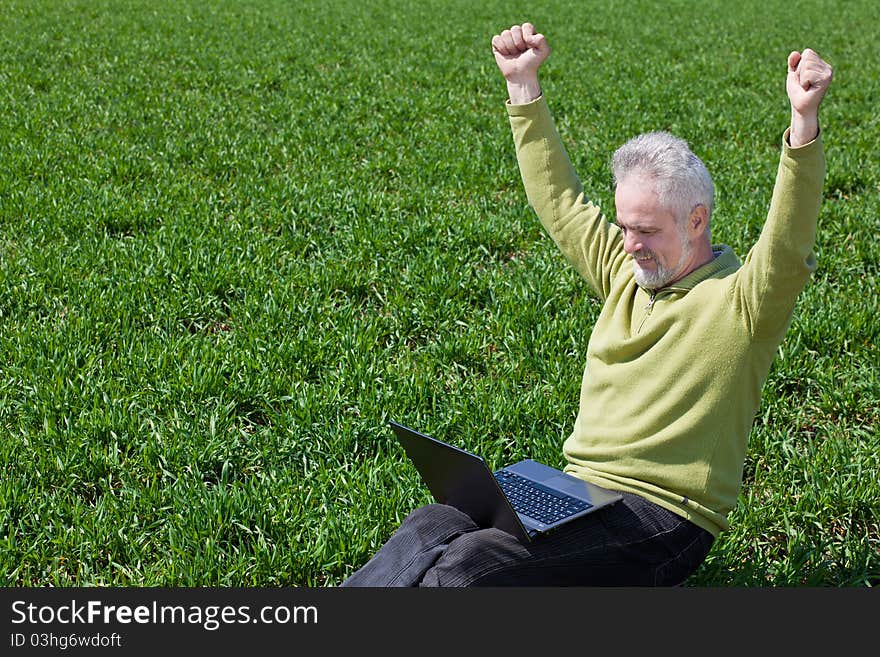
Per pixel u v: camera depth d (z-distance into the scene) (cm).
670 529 321
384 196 933
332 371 585
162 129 1184
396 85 1528
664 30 2277
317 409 535
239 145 1109
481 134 1220
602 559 316
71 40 1848
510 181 1001
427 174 1016
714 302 316
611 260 366
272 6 2528
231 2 2577
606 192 966
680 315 320
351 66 1706
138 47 1800
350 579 319
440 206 910
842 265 772
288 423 525
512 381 586
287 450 501
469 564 303
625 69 1728
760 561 424
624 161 325
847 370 596
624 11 2645
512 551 307
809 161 288
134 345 609
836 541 450
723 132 1266
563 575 313
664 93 1473
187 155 1073
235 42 1898
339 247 812
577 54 1889
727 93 1491
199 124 1211
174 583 402
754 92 1561
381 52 1856
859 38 2192
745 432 327
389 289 728
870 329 639
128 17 2189
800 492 481
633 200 318
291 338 616
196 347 600
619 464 328
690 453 320
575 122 1309
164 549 426
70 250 770
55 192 912
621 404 332
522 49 385
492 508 313
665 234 319
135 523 435
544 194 384
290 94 1429
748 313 309
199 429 513
